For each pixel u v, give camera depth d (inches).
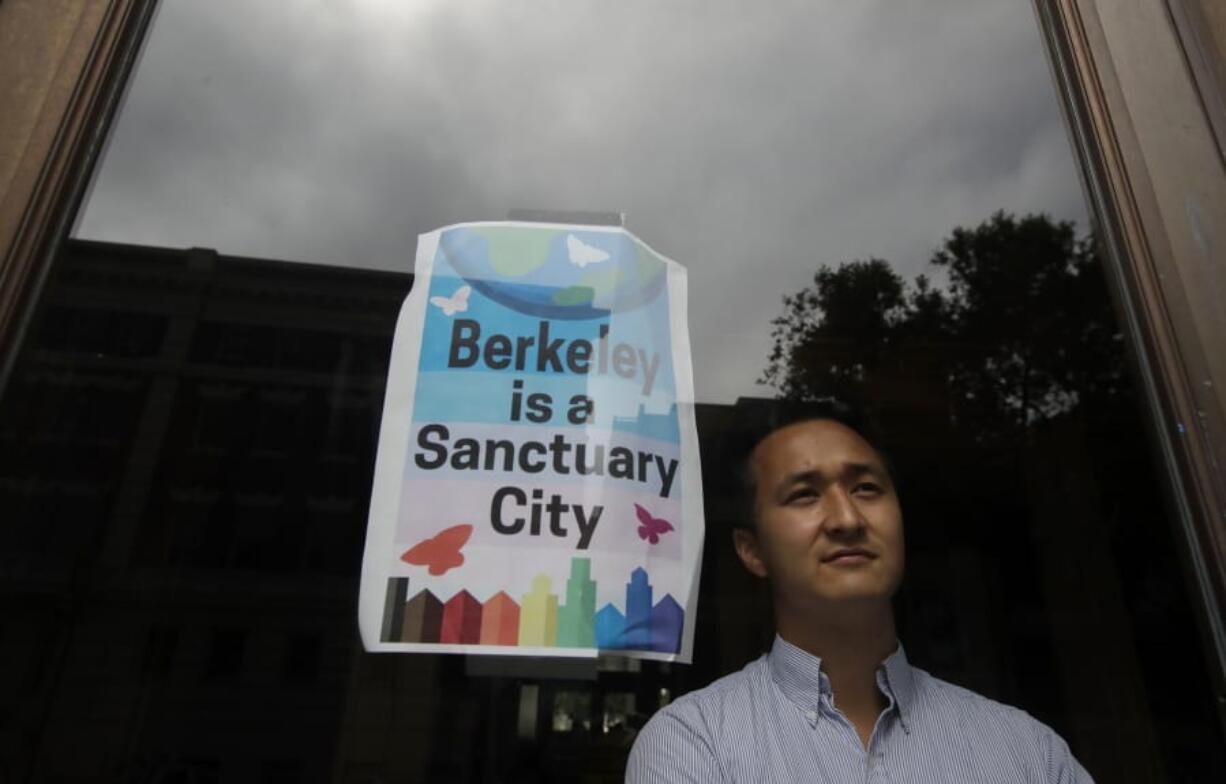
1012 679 65.2
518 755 43.5
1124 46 42.6
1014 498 73.3
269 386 56.1
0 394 35.6
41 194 36.9
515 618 38.7
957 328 67.8
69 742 43.9
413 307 44.9
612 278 48.1
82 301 48.3
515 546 39.8
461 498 40.4
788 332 56.5
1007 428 74.4
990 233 62.8
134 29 43.3
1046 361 69.2
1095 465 66.4
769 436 44.8
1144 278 37.2
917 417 70.2
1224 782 38.9
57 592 45.3
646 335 47.2
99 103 40.4
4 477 40.5
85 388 48.9
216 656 50.9
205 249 55.1
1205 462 33.2
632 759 36.0
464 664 44.2
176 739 48.0
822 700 36.1
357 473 53.3
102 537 49.3
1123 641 55.4
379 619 38.1
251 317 56.1
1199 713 41.7
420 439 41.4
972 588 69.8
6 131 37.5
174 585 51.0
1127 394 52.7
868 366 65.6
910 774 33.7
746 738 34.7
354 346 56.0
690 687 41.8
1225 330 35.3
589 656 38.9
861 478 41.0
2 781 40.2
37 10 40.6
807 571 38.4
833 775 33.3
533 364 43.8
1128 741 51.7
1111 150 40.4
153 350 53.9
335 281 56.4
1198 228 37.6
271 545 53.8
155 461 52.3
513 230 48.8
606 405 43.3
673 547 41.8
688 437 45.2
